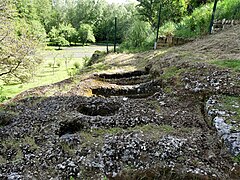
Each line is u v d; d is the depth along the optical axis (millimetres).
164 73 7578
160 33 13734
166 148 4074
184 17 15570
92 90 7891
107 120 5168
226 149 3955
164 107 5617
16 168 3963
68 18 51906
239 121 4324
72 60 28484
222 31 11078
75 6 53500
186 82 6309
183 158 3879
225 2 12641
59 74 21188
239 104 4852
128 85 8234
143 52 12664
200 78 6191
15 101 7023
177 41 12117
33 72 15562
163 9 16266
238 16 11562
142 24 15398
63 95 7164
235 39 9109
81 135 4691
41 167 3957
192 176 3598
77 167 3852
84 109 6105
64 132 5098
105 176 3705
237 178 3537
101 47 39750
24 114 5887
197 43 10461
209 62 7004
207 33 11539
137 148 4113
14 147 4508
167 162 3848
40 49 16297
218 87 5570
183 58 8172
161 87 6973
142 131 4637
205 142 4223
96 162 3928
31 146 4480
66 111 5777
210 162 3789
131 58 11805
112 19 42844
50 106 6242
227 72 6012
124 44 16141
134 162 3914
